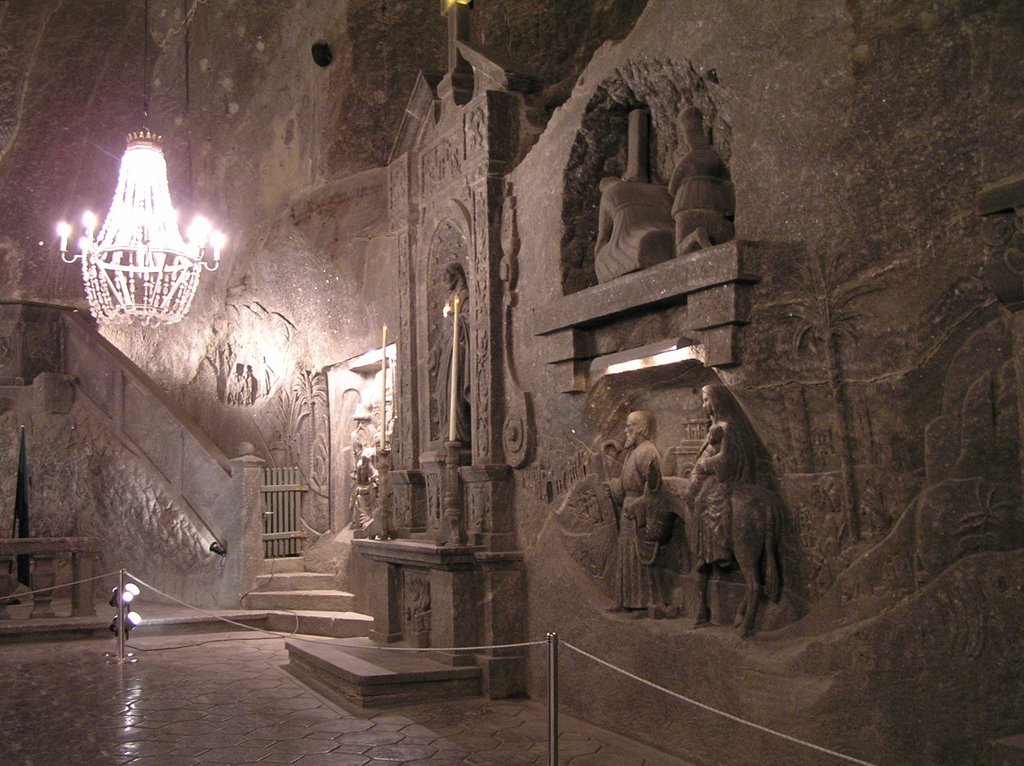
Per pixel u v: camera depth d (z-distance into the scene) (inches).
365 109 366.9
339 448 392.2
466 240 278.1
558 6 301.6
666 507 207.3
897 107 153.4
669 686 197.9
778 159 174.6
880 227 156.1
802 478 171.8
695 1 196.2
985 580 139.3
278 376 416.2
